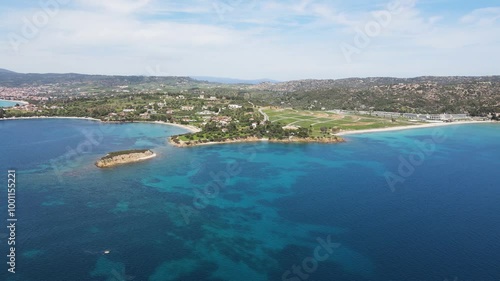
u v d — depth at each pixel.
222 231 115.25
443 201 141.38
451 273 91.50
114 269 92.69
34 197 140.88
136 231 113.69
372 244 106.44
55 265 93.75
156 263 96.25
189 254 101.12
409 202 140.12
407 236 111.12
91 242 106.00
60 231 112.25
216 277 90.62
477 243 106.44
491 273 91.31
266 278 90.31
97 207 132.00
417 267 94.25
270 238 110.94
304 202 140.25
